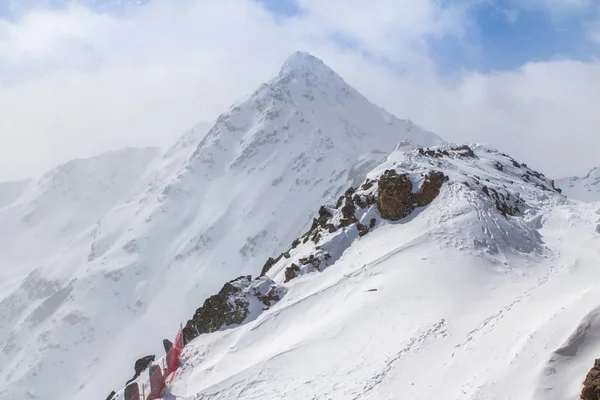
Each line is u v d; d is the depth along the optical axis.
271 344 41.16
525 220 54.31
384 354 33.56
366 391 30.33
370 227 53.62
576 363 25.47
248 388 35.38
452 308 37.12
